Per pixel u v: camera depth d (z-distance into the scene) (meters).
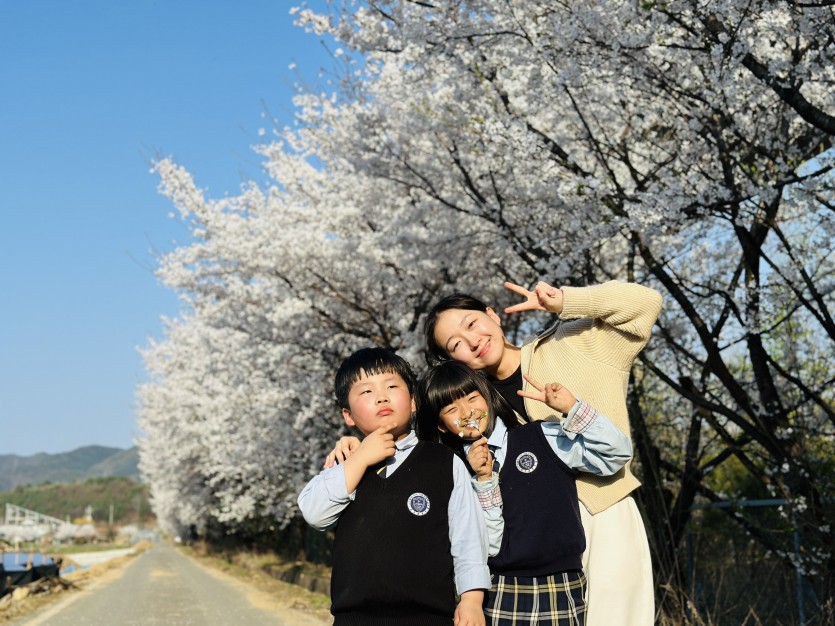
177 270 12.45
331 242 11.06
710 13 5.97
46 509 139.62
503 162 8.49
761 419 7.47
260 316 12.48
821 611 6.71
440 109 8.76
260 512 23.92
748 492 10.72
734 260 8.91
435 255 9.66
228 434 17.95
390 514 2.88
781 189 6.74
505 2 7.02
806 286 7.35
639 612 3.04
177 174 11.91
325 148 11.32
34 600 17.41
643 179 7.55
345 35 8.19
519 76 7.46
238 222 12.12
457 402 3.10
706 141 7.08
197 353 19.95
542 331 3.44
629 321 3.11
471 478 3.05
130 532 108.50
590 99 7.71
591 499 3.09
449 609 2.84
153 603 16.38
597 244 7.91
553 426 3.09
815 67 5.82
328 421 13.66
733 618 7.61
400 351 10.97
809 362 8.56
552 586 2.94
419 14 7.63
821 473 7.38
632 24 6.29
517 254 9.14
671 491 9.83
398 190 10.30
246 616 13.21
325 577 16.95
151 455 36.22
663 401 9.83
